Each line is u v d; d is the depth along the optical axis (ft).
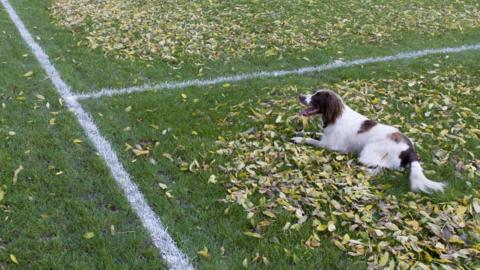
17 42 27.58
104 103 20.94
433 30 32.89
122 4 35.32
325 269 12.11
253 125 19.40
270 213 13.80
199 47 27.86
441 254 12.45
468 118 20.45
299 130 19.22
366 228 13.38
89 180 15.33
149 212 14.06
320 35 30.94
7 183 14.78
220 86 23.31
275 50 28.12
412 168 15.10
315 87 23.63
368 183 15.37
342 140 17.24
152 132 18.54
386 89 23.32
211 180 15.37
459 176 16.15
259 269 11.99
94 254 12.26
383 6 37.83
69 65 24.82
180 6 35.40
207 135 18.52
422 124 19.61
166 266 12.12
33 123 18.67
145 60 26.05
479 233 13.24
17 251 12.14
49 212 13.67
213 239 13.04
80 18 32.04
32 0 36.65
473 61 27.84
